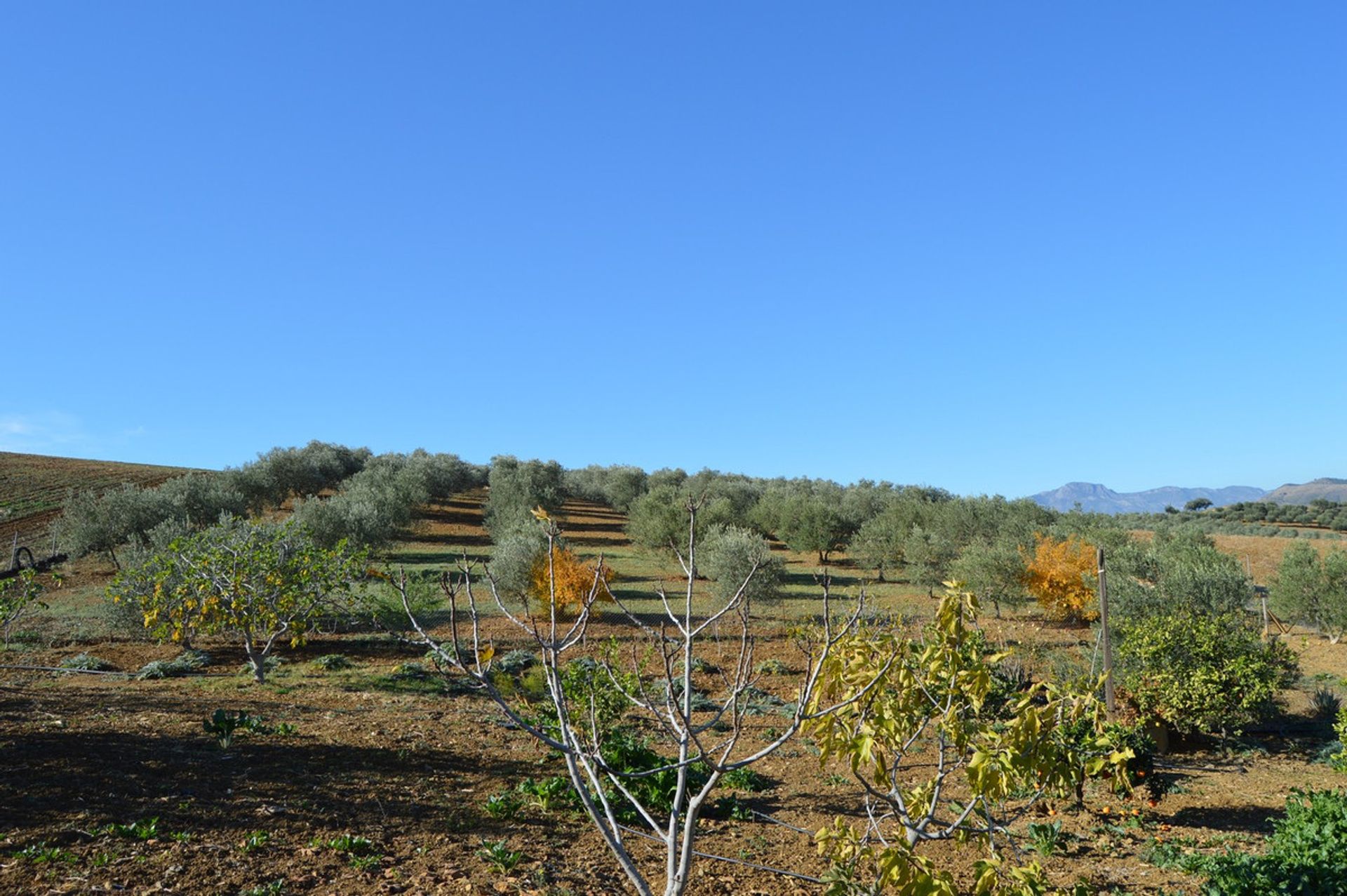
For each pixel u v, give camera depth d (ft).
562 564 80.38
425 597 75.41
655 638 13.17
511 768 37.65
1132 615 63.52
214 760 34.24
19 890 20.52
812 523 145.79
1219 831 35.22
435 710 51.03
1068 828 35.19
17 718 39.06
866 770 41.32
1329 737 56.95
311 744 39.09
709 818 32.71
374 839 26.66
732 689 12.67
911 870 14.33
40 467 203.10
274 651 72.33
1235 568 87.40
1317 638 89.97
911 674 16.42
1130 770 36.78
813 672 12.58
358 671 64.85
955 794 36.94
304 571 59.47
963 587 16.76
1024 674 56.24
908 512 150.30
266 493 165.17
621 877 25.38
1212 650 51.49
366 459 230.27
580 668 38.17
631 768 34.42
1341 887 21.57
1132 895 26.89
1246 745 54.03
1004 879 18.04
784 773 41.34
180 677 61.00
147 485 188.34
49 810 26.13
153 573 67.05
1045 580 93.40
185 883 21.85
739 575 92.02
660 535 136.05
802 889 25.23
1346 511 234.58
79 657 65.10
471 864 25.26
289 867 23.73
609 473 274.36
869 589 115.75
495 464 254.47
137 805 27.50
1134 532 162.20
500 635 77.56
